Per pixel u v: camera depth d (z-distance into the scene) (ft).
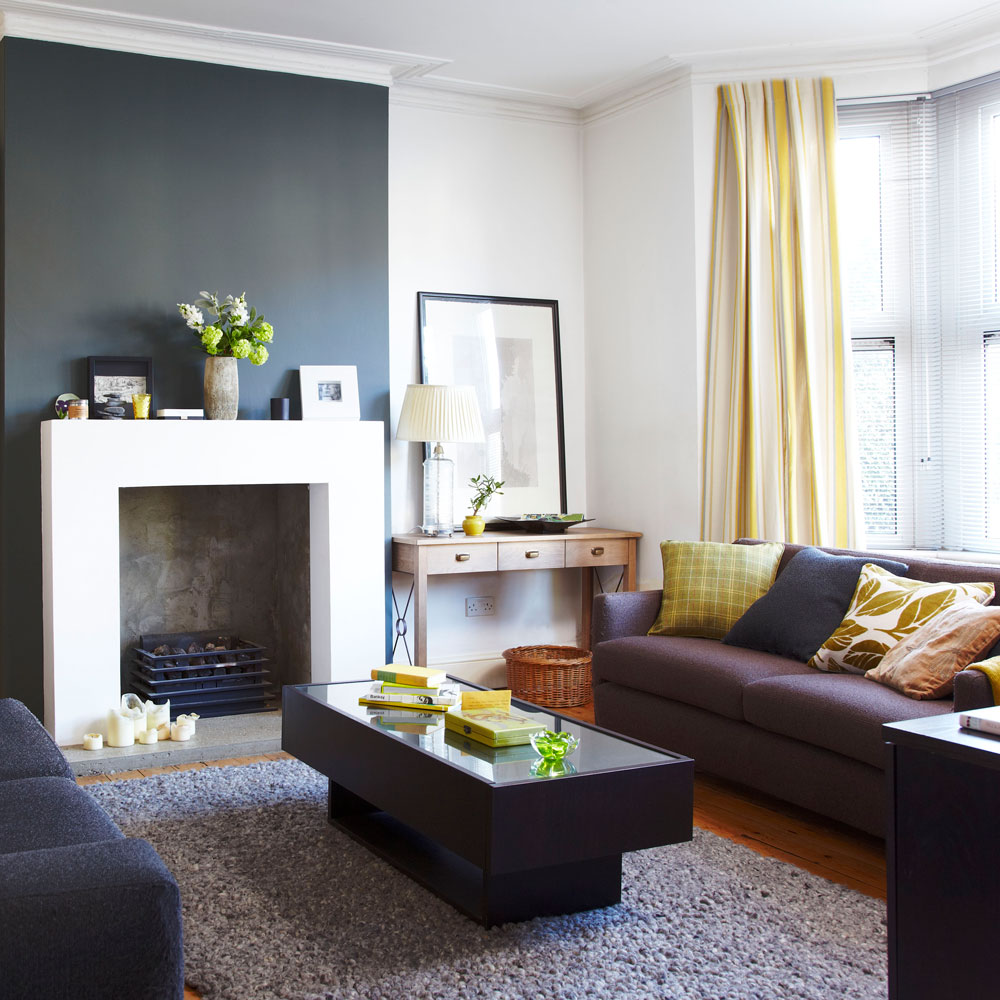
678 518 16.07
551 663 15.55
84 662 12.98
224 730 13.71
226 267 14.51
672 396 16.12
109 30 13.69
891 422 15.44
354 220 15.34
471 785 7.61
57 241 13.50
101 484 13.02
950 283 14.93
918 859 5.68
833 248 14.93
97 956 4.75
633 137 16.70
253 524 15.76
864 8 13.53
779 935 7.96
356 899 8.55
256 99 14.66
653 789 8.00
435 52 14.96
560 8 13.50
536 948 7.73
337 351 15.24
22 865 4.97
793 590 11.94
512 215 17.28
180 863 9.30
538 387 17.44
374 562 14.62
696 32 14.30
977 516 14.73
